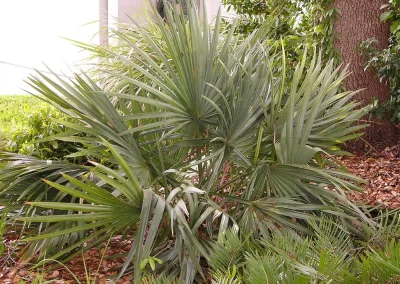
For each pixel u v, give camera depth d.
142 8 5.84
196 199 3.05
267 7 7.86
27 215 3.30
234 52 3.75
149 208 2.78
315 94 3.60
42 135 5.32
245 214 3.13
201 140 3.35
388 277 1.99
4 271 3.37
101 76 5.20
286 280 2.05
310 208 3.12
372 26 6.62
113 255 3.28
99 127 3.16
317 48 6.72
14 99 9.69
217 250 2.66
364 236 3.24
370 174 5.79
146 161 3.37
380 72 6.41
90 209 2.71
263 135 3.42
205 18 3.35
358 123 6.72
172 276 2.93
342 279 2.06
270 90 3.61
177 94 3.21
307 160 3.26
